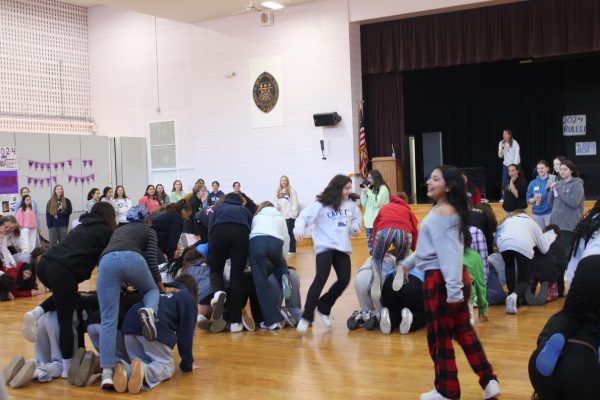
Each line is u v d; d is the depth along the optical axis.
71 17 16.80
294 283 6.09
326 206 5.42
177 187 14.16
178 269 6.05
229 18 15.24
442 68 16.52
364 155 13.96
